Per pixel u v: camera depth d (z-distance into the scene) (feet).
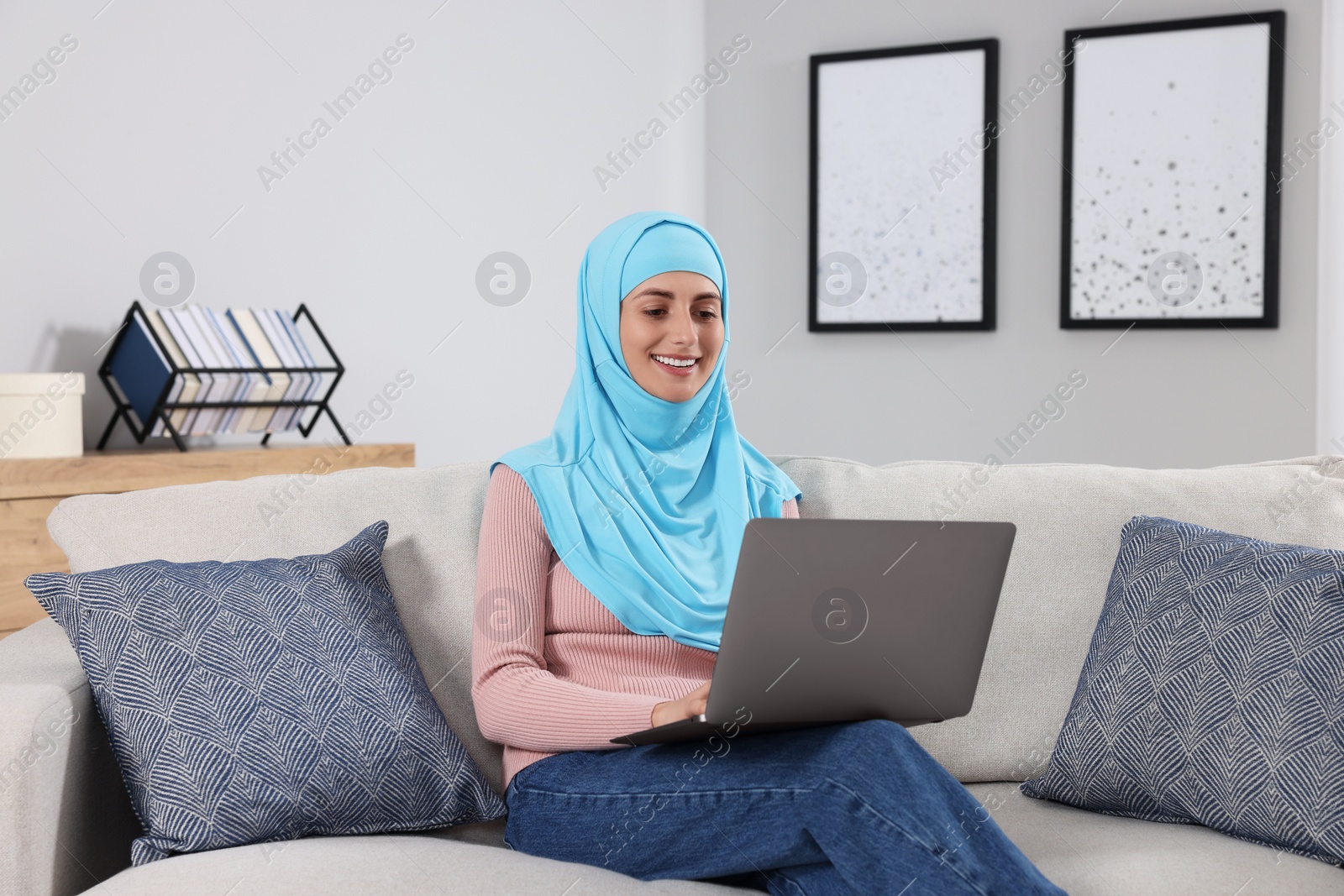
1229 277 11.15
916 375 12.46
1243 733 4.00
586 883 3.68
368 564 4.79
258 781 3.85
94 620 4.04
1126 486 5.25
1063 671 4.96
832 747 3.77
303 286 8.95
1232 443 11.26
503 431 10.84
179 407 7.45
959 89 12.05
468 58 10.26
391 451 8.48
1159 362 11.48
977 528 3.81
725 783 3.83
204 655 4.02
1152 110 11.35
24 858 3.67
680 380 5.34
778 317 13.07
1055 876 3.77
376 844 3.85
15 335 7.09
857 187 12.54
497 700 4.45
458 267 10.28
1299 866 3.76
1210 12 11.16
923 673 3.94
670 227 5.51
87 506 4.90
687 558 5.11
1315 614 4.04
